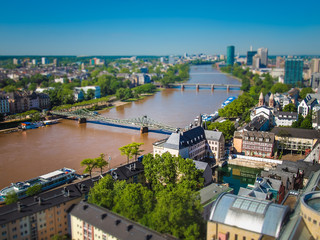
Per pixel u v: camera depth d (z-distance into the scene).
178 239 132.00
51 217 161.75
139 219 150.00
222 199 142.62
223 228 135.00
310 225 126.00
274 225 127.19
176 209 139.38
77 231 157.50
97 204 163.75
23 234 152.38
